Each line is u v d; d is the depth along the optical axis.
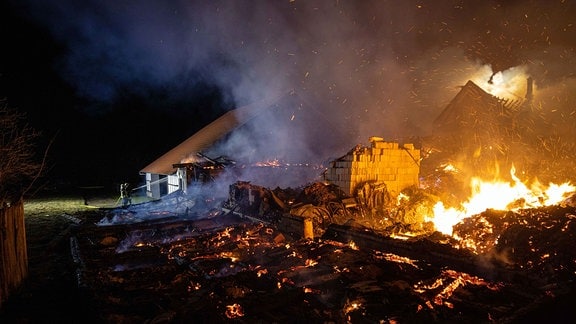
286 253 8.95
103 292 6.91
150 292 6.88
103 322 5.70
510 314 5.38
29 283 8.35
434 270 7.46
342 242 10.45
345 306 5.85
